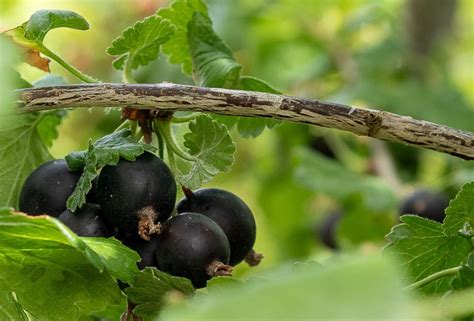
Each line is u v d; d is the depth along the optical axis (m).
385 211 0.50
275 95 0.33
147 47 0.35
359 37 0.66
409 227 0.35
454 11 0.62
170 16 0.38
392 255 0.35
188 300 0.32
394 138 0.33
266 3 0.65
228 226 0.34
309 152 0.53
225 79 0.37
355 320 0.26
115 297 0.34
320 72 0.62
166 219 0.33
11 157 0.36
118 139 0.34
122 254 0.33
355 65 0.60
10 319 0.34
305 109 0.33
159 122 0.34
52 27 0.34
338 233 0.55
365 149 0.57
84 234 0.33
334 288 0.26
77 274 0.33
